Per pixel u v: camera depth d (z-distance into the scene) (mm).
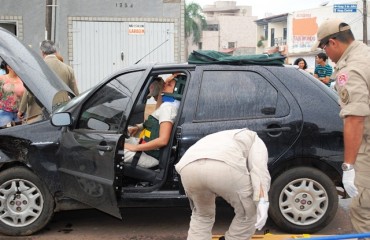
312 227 4852
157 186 4781
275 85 4867
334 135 4770
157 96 5191
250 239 3955
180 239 4926
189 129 4730
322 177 4793
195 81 4887
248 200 3658
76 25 14344
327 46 3672
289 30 55312
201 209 3852
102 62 14562
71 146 4777
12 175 4891
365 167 3631
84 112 4969
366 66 3479
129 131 5359
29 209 4934
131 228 5242
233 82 4891
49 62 7648
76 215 5676
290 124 4750
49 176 4875
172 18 14641
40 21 14047
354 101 3459
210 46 86000
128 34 14555
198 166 3572
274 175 4820
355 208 3744
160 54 14758
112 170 4438
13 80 7184
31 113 6730
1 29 5613
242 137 3713
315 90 4887
